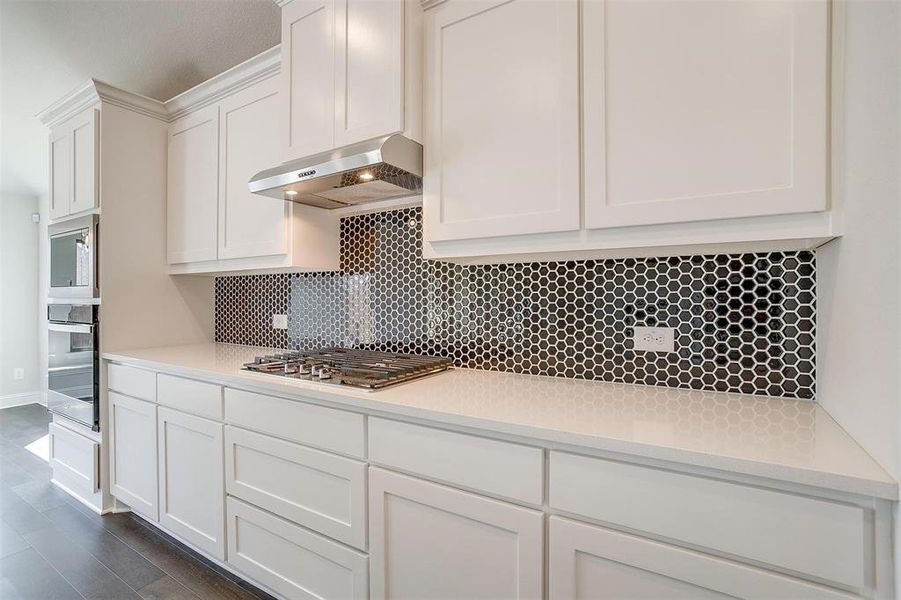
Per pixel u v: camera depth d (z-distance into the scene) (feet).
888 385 2.31
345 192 5.84
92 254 7.40
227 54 7.81
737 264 4.35
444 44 4.82
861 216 2.70
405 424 3.99
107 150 7.46
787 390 4.16
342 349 6.76
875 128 2.48
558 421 3.38
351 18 5.29
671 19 3.57
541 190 4.20
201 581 5.72
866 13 2.61
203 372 5.70
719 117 3.38
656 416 3.52
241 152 6.89
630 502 2.98
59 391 8.26
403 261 6.49
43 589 5.56
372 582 4.23
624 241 3.85
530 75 4.25
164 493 6.41
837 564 2.41
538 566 3.31
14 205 15.10
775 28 3.18
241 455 5.40
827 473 2.37
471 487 3.62
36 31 8.02
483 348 5.77
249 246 6.79
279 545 5.03
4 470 9.49
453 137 4.74
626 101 3.76
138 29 7.65
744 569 2.63
